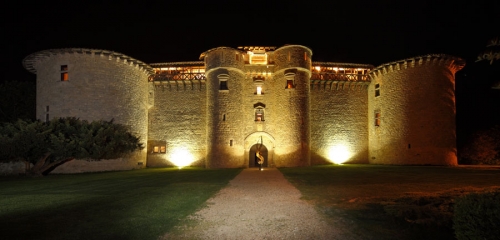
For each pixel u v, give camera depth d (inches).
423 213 323.3
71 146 725.9
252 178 685.9
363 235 272.7
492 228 179.5
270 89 1185.4
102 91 1000.9
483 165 1129.4
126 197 437.1
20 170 928.9
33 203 401.7
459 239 203.2
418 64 1109.7
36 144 727.7
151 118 1214.9
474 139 1277.1
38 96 1024.2
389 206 358.0
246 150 1163.9
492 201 189.0
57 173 921.5
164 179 678.5
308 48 1145.4
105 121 937.5
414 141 1095.0
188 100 1211.2
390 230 284.7
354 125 1242.0
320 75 1232.8
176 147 1194.6
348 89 1258.0
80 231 280.2
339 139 1226.0
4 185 616.1
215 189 513.0
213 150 1086.4
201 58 1267.2
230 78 1111.6
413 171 824.3
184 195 454.0
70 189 537.3
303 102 1117.7
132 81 1089.4
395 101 1147.3
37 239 259.0
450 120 1097.4
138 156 1118.4
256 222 315.0
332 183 579.2
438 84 1093.8
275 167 1078.4
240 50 1143.0
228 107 1099.9
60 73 989.2
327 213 346.6
